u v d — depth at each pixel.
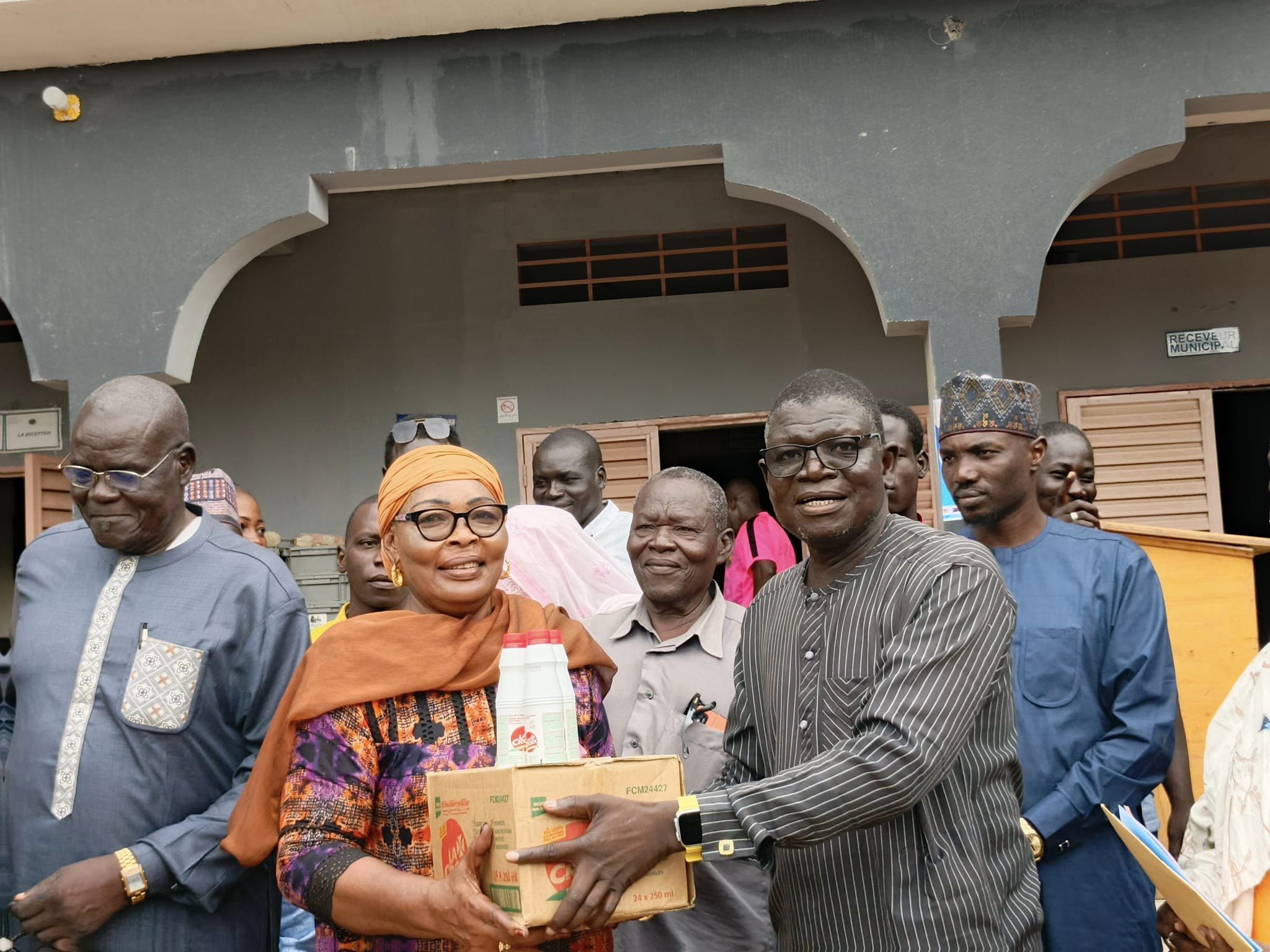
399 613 2.14
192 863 2.60
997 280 6.21
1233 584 4.00
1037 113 6.27
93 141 6.72
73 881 2.53
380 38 6.63
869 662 2.21
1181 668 4.02
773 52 6.44
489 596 2.21
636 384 8.70
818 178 6.36
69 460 2.73
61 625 2.77
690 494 3.13
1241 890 2.28
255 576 2.84
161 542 2.82
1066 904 3.00
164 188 6.67
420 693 2.10
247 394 8.91
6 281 6.67
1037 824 2.94
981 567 2.18
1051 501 4.36
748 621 2.59
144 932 2.61
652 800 1.90
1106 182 6.41
